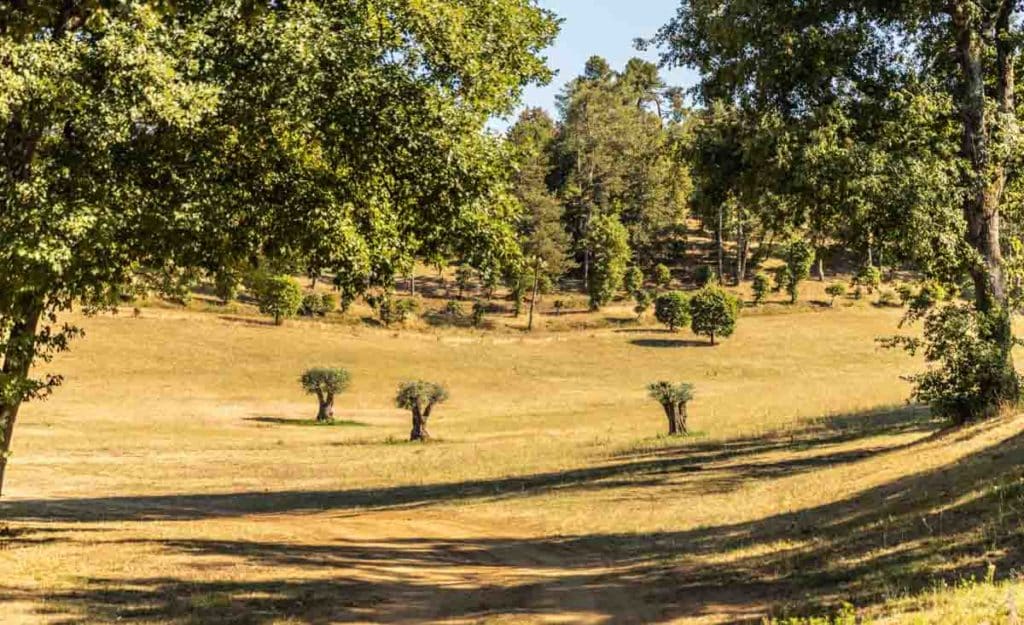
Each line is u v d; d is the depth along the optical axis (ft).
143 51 40.98
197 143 46.14
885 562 35.09
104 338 253.65
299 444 143.64
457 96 52.85
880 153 66.28
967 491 43.55
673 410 127.03
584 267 414.82
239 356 252.42
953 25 70.33
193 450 134.51
